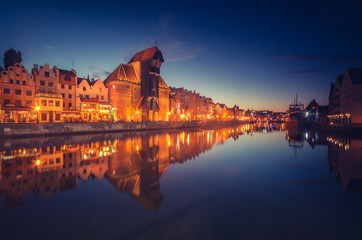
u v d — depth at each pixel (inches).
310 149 997.2
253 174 533.0
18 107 1608.0
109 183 453.4
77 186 433.4
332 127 2053.4
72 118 1920.5
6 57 2036.2
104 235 245.4
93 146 1031.0
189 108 4197.8
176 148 1010.7
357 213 304.0
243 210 314.5
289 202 345.7
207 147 1070.4
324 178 492.1
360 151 923.4
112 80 2422.5
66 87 1979.6
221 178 495.2
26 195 381.4
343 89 2287.2
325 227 263.4
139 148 985.5
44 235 246.2
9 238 239.1
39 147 982.4
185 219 285.9
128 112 2529.5
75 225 270.1
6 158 721.6
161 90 3152.1
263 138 1615.4
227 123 5142.7
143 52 3031.5
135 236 241.9
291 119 4242.1
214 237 238.2
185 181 470.0
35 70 1839.3
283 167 614.9
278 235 244.1
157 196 374.0
